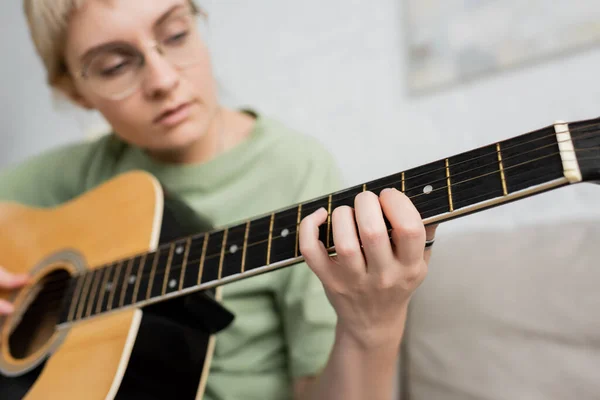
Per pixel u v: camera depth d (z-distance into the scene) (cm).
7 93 189
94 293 71
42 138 179
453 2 105
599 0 88
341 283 49
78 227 85
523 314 78
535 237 84
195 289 59
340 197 51
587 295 73
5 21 188
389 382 60
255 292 81
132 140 82
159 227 73
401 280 47
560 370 72
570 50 91
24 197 106
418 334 89
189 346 67
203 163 88
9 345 79
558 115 93
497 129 100
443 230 104
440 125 107
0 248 92
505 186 41
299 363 74
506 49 98
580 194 90
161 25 73
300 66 130
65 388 65
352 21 121
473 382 79
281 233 53
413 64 111
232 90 141
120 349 63
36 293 83
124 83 74
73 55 77
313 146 90
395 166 113
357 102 120
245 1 140
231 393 79
